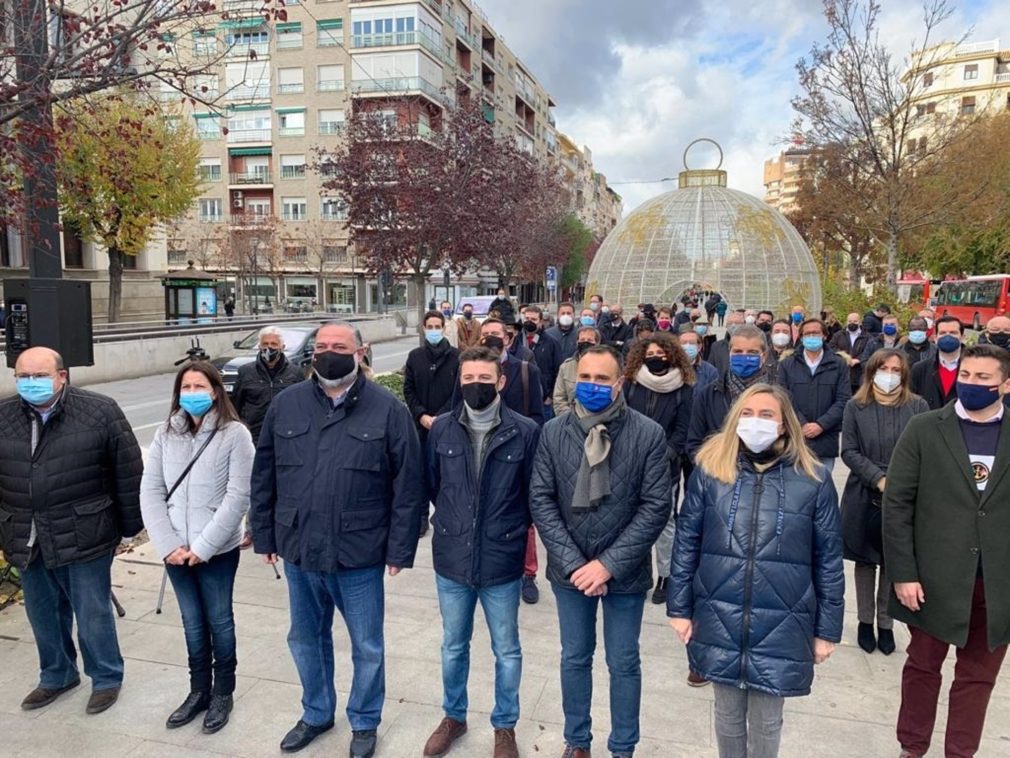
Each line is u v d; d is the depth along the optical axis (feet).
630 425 10.11
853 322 36.42
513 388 17.74
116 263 81.92
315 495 10.38
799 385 18.54
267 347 19.36
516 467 10.64
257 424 19.21
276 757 10.64
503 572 10.59
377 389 10.90
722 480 9.24
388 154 46.85
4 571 16.16
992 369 9.63
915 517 10.41
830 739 11.12
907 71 58.80
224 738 11.08
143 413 43.65
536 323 25.98
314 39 149.07
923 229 72.54
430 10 149.38
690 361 18.24
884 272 119.44
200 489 11.43
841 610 8.89
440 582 10.87
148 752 10.68
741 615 8.86
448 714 11.03
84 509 11.43
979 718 10.04
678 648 14.14
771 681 8.68
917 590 10.22
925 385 20.81
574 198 239.71
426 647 14.02
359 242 50.83
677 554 9.54
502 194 55.11
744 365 15.74
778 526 8.87
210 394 11.53
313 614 11.00
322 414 10.69
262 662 13.35
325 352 10.28
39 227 18.11
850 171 65.67
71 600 11.69
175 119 76.79
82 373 53.93
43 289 17.70
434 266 62.23
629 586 9.87
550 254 140.26
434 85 152.25
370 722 10.73
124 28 17.88
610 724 11.59
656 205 95.09
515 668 10.68
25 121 17.58
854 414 14.44
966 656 10.15
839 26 53.62
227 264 151.23
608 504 9.93
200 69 20.56
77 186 21.70
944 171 59.88
